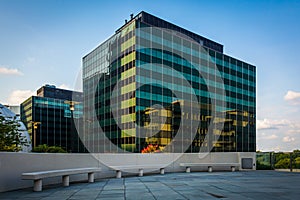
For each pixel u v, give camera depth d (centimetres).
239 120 5631
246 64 6028
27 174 866
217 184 1076
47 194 832
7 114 3425
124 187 991
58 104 7094
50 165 1082
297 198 753
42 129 6706
